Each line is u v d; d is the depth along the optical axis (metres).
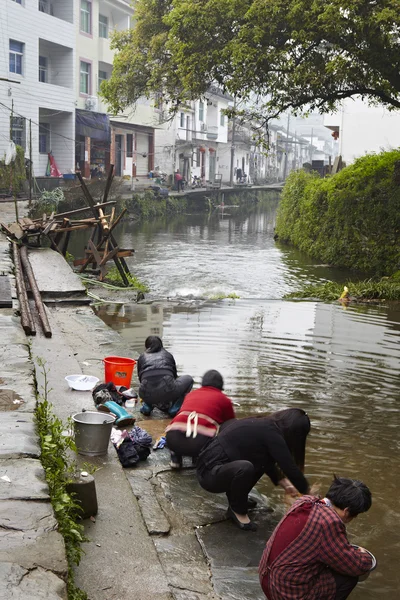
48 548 3.61
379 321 12.71
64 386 7.18
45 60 34.94
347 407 7.88
